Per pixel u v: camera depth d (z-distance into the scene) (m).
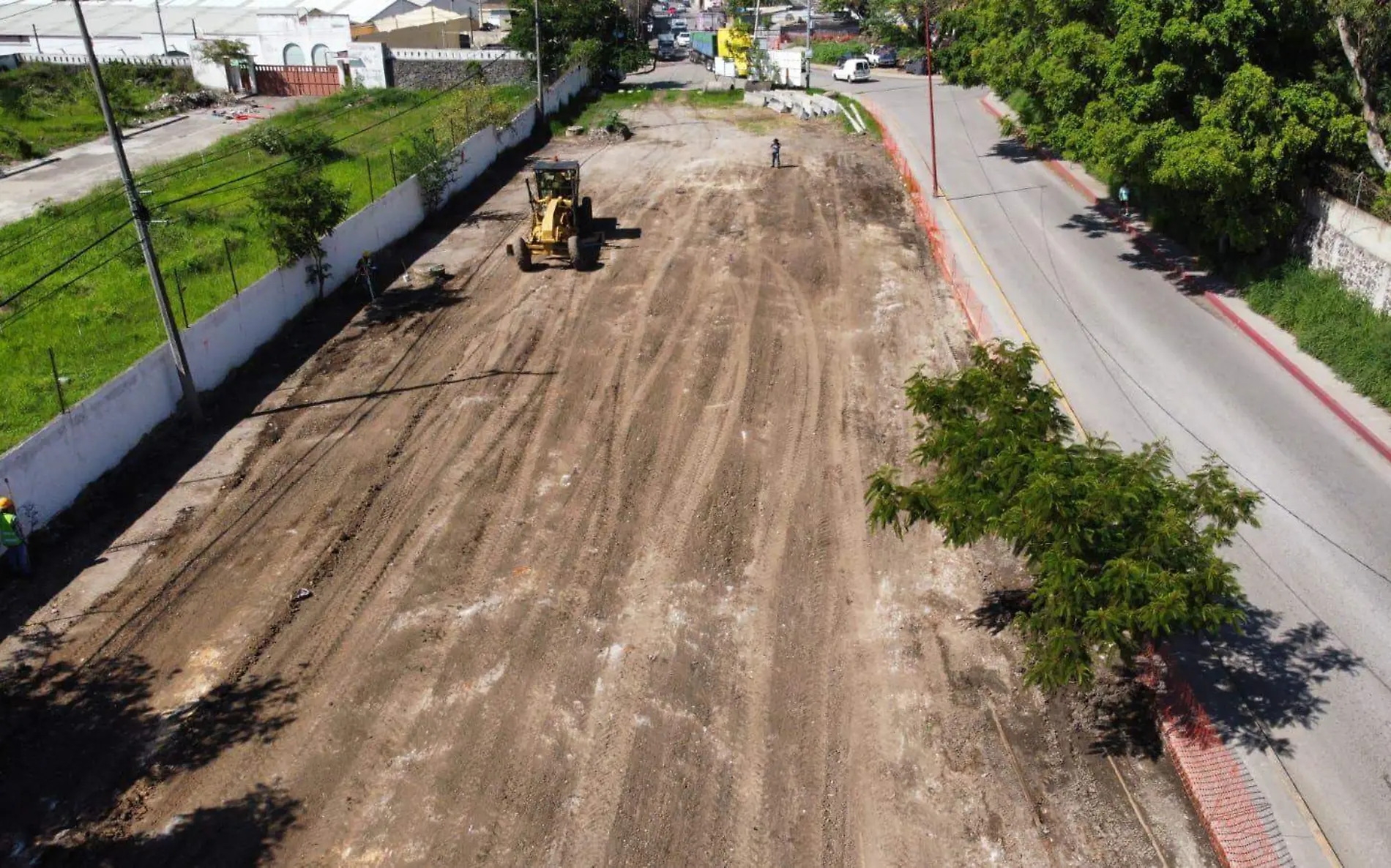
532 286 27.67
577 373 22.61
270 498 17.91
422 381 22.34
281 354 23.72
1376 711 13.02
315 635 14.54
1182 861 11.13
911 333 24.64
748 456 19.30
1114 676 13.60
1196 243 28.84
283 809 11.73
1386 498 17.53
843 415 20.86
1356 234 23.09
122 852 11.16
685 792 12.01
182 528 17.08
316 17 58.78
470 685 13.61
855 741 12.82
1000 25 36.50
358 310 26.28
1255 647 14.17
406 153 34.53
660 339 24.30
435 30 61.62
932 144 39.09
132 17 67.00
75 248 28.41
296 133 40.25
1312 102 23.41
